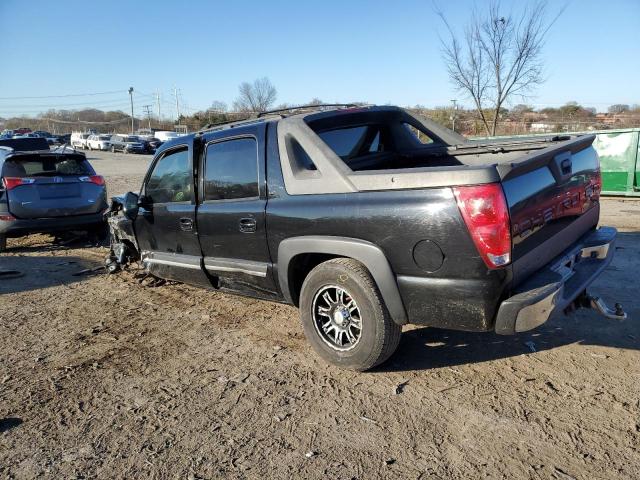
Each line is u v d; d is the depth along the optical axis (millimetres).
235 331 4730
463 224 3012
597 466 2662
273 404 3428
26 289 6367
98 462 2896
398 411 3266
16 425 3291
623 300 4914
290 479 2691
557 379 3541
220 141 4473
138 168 26922
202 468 2811
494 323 3143
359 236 3438
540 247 3375
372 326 3506
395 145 5203
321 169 3699
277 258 3994
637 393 3316
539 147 4473
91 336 4762
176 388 3707
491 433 2984
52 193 8281
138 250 5895
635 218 8883
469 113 22156
